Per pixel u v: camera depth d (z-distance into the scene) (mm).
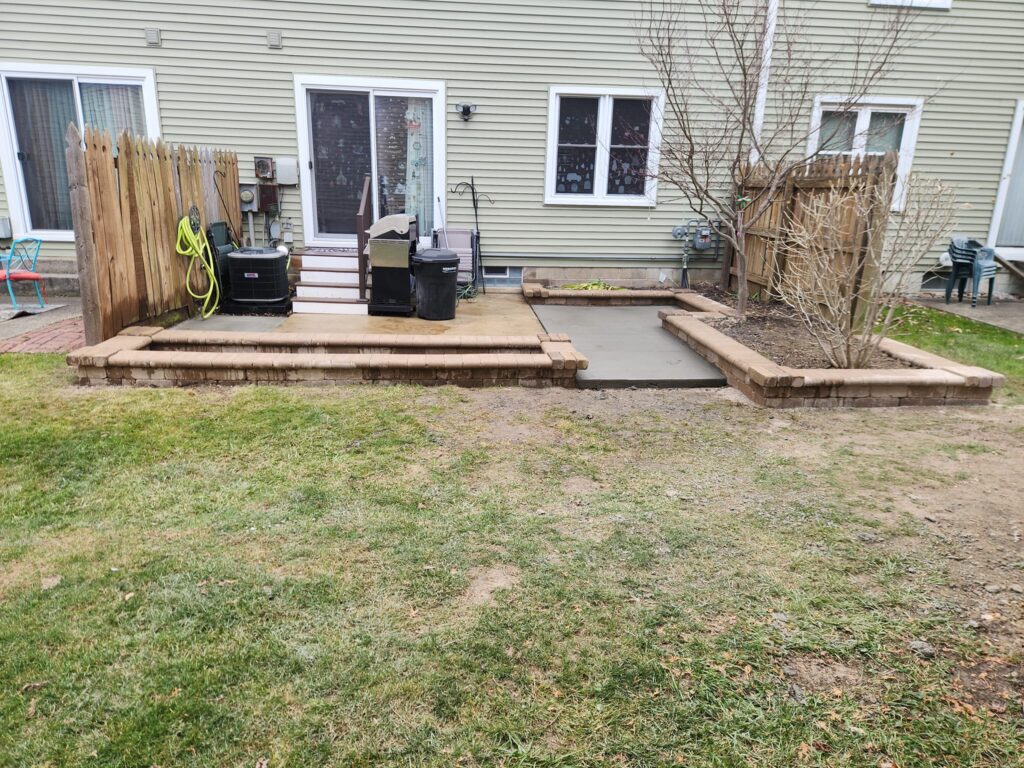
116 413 4266
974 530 3020
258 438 3941
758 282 8219
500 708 1963
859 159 6336
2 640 2191
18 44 7707
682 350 6113
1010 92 8883
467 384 5082
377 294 7164
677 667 2143
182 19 7777
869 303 5109
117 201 5551
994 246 9461
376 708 1949
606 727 1904
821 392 4742
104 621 2293
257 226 8516
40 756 1760
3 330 6410
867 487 3463
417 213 8758
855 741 1877
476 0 8023
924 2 8461
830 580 2619
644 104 8625
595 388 5148
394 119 8391
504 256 8961
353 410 4426
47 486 3311
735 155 8656
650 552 2793
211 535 2873
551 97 8406
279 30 7902
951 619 2393
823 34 8508
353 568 2639
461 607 2412
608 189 8930
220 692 1993
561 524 3023
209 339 5477
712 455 3869
